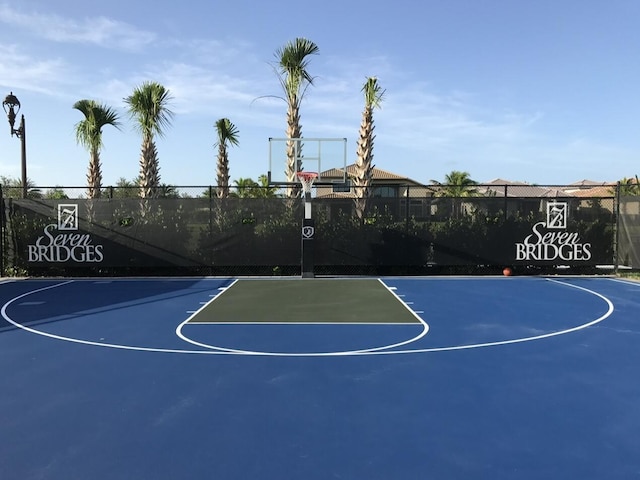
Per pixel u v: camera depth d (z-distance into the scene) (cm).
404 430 437
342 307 1043
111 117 2084
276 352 689
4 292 1281
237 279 1538
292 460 384
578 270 1641
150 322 894
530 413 474
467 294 1224
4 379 578
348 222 1608
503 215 1617
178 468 372
